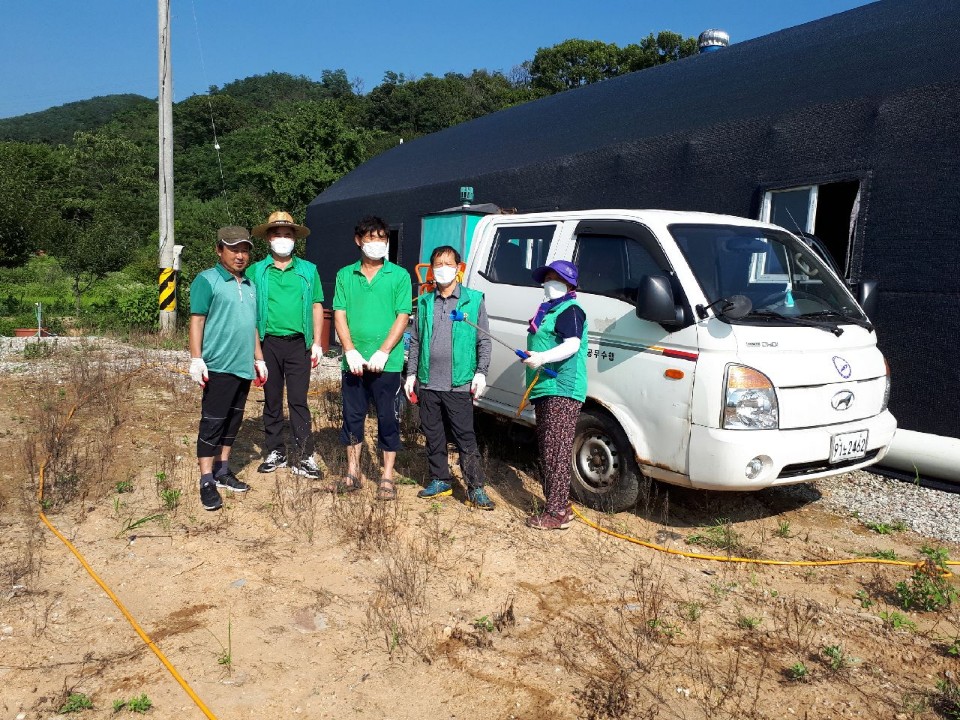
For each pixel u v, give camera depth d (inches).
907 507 218.1
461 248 359.3
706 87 337.4
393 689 118.0
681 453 177.9
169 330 567.5
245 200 1748.3
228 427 193.5
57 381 339.0
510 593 152.0
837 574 170.1
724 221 206.2
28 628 128.9
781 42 332.8
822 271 212.5
